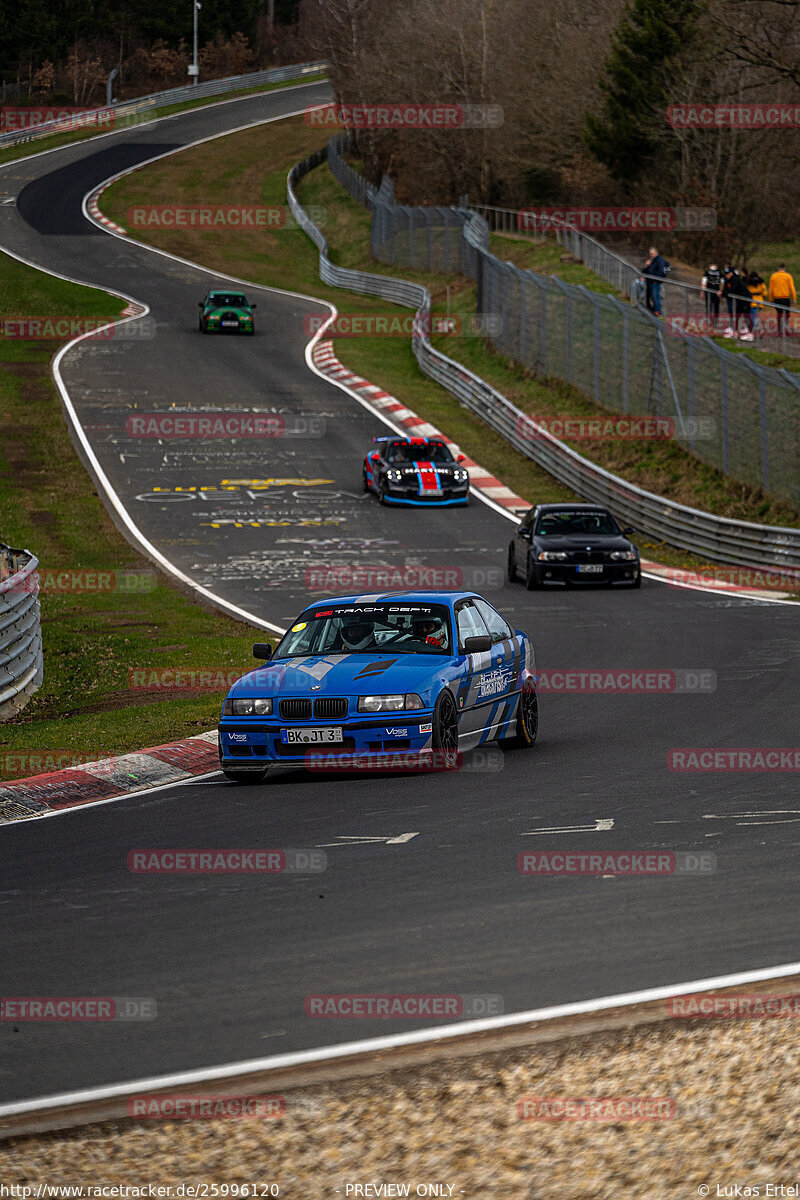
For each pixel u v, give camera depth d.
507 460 119.12
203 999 18.67
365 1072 16.19
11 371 144.25
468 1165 14.22
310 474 112.75
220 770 37.28
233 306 167.38
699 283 148.75
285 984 19.16
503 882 23.97
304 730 33.81
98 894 24.14
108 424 125.25
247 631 66.12
